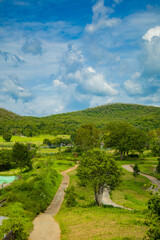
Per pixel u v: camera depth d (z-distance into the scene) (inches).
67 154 4434.1
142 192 1802.4
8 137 6978.4
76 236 669.9
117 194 1711.4
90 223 821.2
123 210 1118.4
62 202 1497.3
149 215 427.8
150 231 416.8
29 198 1277.1
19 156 2696.9
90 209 1167.6
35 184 1706.4
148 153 4156.0
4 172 3058.6
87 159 1384.1
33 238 663.8
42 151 5221.5
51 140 6496.1
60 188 1998.0
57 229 777.6
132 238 597.3
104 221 839.7
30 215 978.1
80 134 4488.2
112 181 1298.0
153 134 6353.3
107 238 613.9
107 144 3836.1
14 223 635.5
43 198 1413.6
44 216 1062.4
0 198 1198.9
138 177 2411.4
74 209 1218.0
